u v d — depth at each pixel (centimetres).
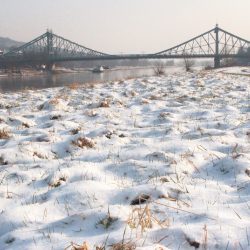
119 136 696
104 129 713
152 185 412
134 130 744
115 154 570
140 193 397
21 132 741
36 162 553
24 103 1180
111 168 506
